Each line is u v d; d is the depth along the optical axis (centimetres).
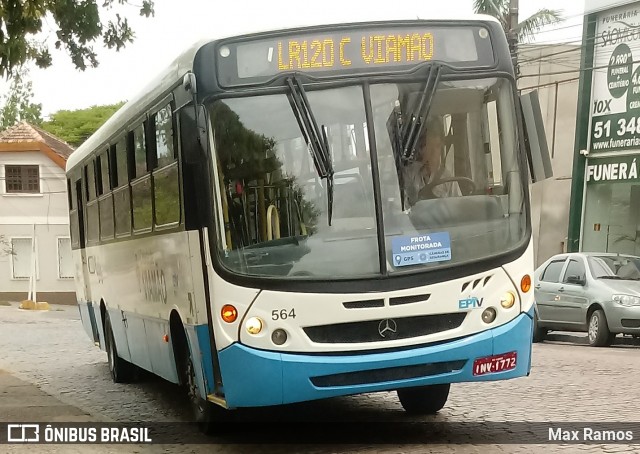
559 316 1786
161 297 895
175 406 1070
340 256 689
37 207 4534
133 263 1030
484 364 708
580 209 2681
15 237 4531
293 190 696
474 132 726
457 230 707
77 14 1107
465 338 702
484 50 742
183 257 784
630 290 1652
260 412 940
